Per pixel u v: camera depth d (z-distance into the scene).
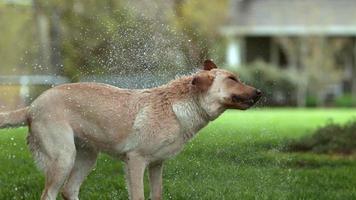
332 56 30.95
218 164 8.23
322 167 10.20
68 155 6.23
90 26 15.40
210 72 6.29
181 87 6.29
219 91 6.19
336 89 31.88
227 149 8.55
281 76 28.27
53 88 6.43
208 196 7.50
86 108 6.30
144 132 6.19
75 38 16.11
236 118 14.90
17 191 7.91
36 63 18.59
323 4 34.53
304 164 10.43
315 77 29.72
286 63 34.09
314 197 7.81
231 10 31.98
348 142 11.90
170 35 12.41
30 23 19.56
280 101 28.66
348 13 33.66
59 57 17.00
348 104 29.98
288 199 7.66
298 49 31.66
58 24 17.53
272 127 13.39
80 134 6.35
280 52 34.19
